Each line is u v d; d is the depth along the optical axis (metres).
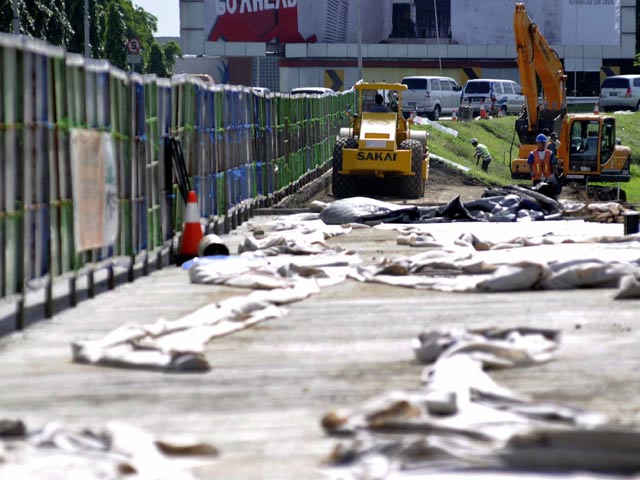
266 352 22.17
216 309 25.95
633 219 44.38
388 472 13.76
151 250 35.06
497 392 17.48
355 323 25.38
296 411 17.44
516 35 100.94
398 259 34.34
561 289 30.31
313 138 85.31
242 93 52.16
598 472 13.71
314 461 14.70
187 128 39.62
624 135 160.88
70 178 27.33
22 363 21.36
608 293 29.44
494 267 33.12
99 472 13.79
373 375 19.92
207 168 43.38
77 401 18.25
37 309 28.23
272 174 62.75
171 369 20.47
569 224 50.56
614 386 18.72
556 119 102.44
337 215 52.44
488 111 177.25
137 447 15.00
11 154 23.70
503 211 53.41
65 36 139.62
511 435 14.54
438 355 20.84
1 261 23.41
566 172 101.62
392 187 81.12
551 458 13.84
